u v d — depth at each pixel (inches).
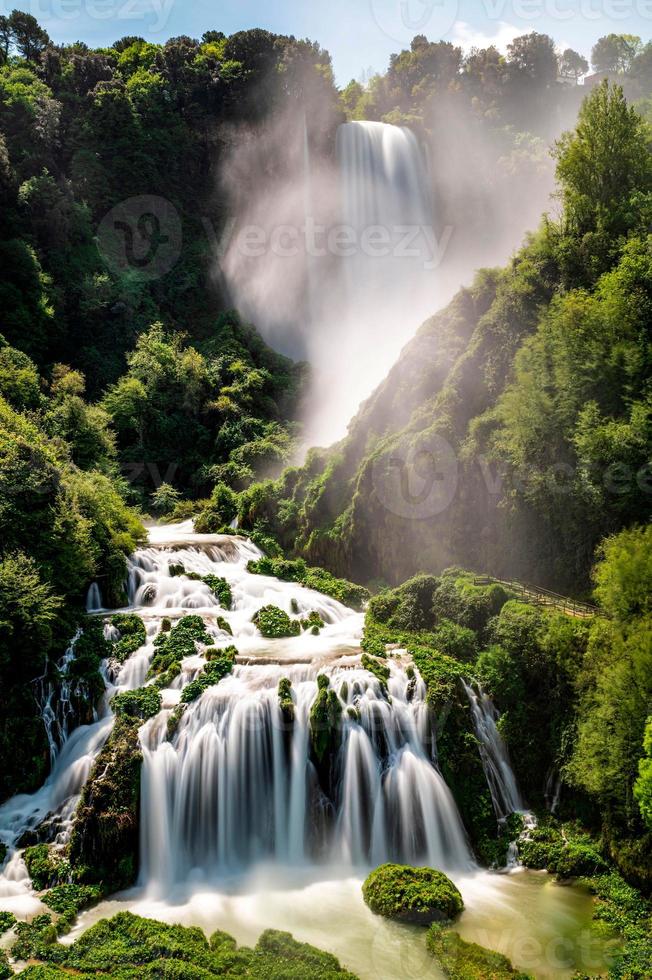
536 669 1010.7
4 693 984.9
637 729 822.5
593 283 1330.0
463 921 760.3
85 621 1151.6
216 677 1010.1
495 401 1397.6
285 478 1756.9
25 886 819.4
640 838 816.3
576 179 1503.4
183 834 900.6
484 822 917.8
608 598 919.7
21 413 1715.1
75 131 2972.4
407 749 947.3
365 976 673.0
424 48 3983.8
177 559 1473.9
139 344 2546.8
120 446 2365.9
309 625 1241.4
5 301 2322.8
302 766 931.3
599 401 1128.8
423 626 1205.7
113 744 922.1
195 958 674.8
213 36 3595.0
